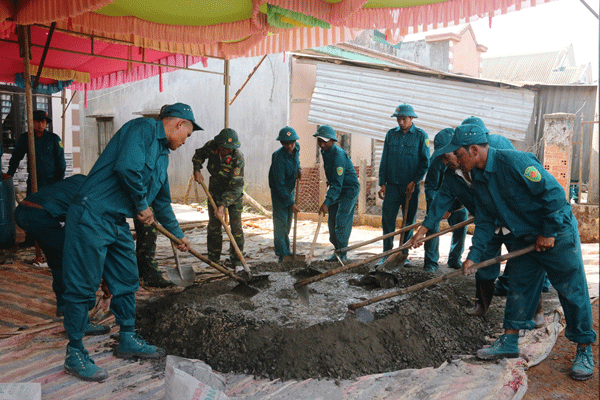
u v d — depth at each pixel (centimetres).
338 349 325
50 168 730
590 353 321
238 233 575
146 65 880
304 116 1152
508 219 326
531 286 329
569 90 1095
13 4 446
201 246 777
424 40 1611
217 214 504
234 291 441
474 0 385
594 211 809
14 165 721
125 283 326
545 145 861
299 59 1099
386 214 605
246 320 358
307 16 406
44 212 343
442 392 283
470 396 278
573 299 313
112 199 304
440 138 488
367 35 1357
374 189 1150
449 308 409
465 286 503
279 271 559
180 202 1375
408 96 1005
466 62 1697
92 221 295
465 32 1631
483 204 345
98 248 298
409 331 357
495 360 330
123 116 1499
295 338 332
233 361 327
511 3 369
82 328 305
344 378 305
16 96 1348
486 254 402
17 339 359
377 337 345
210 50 723
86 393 284
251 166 1202
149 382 298
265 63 1149
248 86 1185
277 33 601
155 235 520
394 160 582
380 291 471
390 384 295
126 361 331
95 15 511
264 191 1186
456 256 591
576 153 1104
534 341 361
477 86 974
